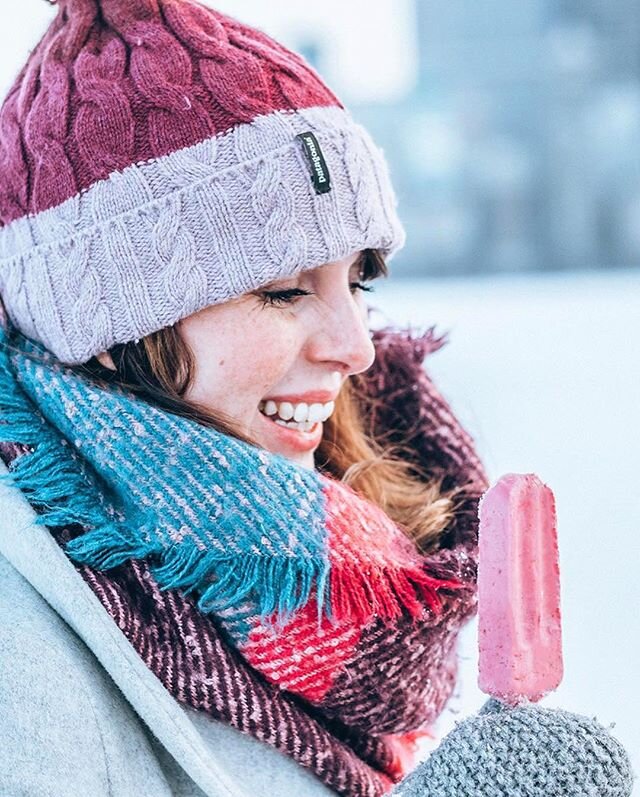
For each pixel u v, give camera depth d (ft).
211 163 3.67
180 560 3.61
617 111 20.35
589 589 8.30
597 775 3.19
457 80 20.63
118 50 3.78
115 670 3.42
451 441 4.99
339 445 4.87
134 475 3.65
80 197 3.71
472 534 4.59
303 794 3.74
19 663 3.34
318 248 3.76
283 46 4.06
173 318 3.70
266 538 3.66
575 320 16.05
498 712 3.38
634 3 20.03
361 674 3.83
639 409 11.76
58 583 3.45
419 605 3.88
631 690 7.03
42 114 3.78
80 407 3.71
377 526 3.95
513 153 20.58
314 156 3.74
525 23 20.38
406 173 20.83
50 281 3.77
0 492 3.62
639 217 20.39
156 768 3.58
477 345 14.70
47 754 3.25
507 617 3.37
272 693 3.74
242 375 3.80
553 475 10.23
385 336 5.11
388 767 4.11
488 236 20.71
